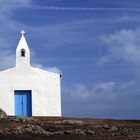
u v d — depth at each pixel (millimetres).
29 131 37844
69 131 38344
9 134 37188
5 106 53531
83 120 42875
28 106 53750
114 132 39094
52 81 54219
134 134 38750
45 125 39906
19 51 54094
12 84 53781
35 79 54031
